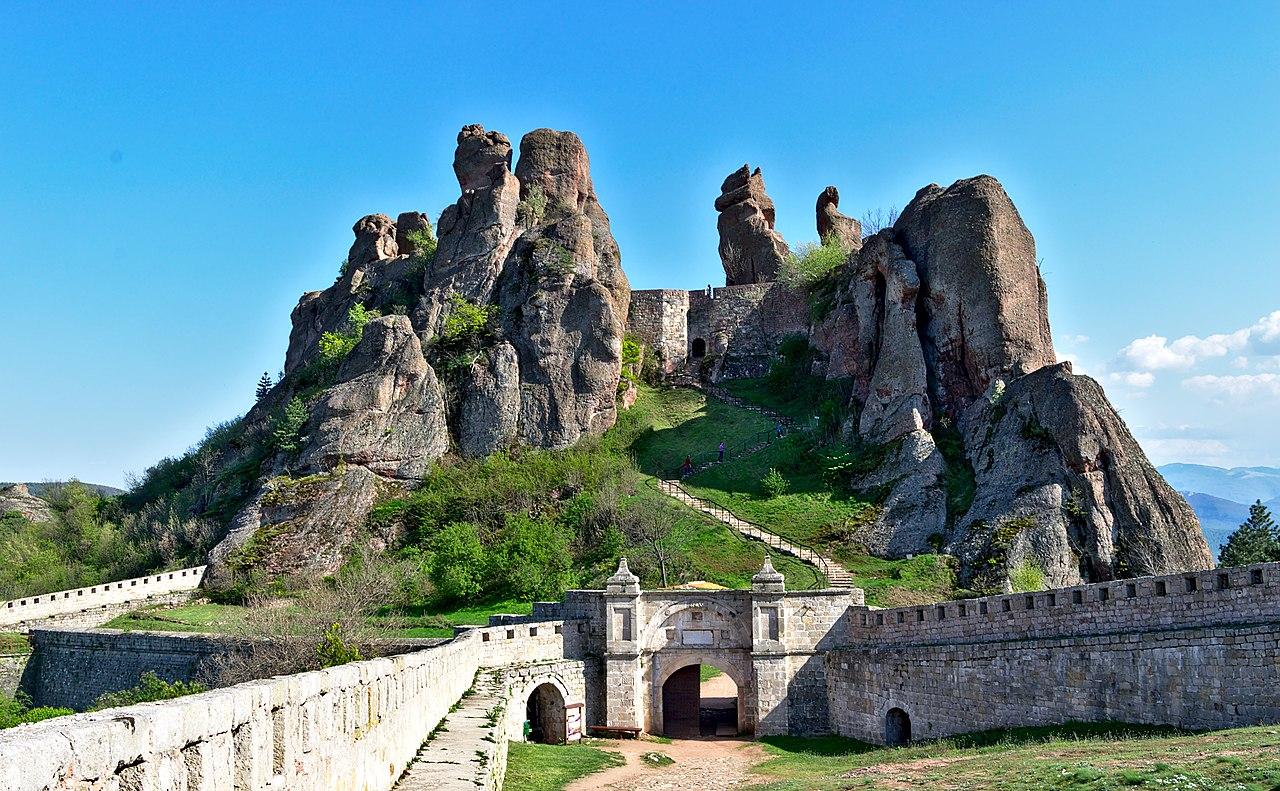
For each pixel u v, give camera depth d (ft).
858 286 277.03
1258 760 79.61
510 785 111.24
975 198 256.93
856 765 123.03
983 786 87.04
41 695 219.61
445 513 252.62
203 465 334.44
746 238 376.07
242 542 253.65
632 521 231.50
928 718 144.87
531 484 255.91
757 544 221.87
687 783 118.93
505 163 348.18
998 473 219.20
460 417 285.23
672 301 340.80
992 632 137.90
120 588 248.52
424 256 364.38
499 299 313.32
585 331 297.12
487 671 155.53
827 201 373.40
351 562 242.78
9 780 28.50
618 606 171.73
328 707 57.98
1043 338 258.37
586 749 145.48
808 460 257.75
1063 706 125.29
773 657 167.02
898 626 154.92
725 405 307.58
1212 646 109.40
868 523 223.71
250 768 45.70
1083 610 125.70
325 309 397.60
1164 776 78.28
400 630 197.26
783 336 334.85
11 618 235.81
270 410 338.95
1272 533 228.22
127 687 203.10
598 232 335.26
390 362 283.38
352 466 268.00
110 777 34.19
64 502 401.90
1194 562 200.85
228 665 170.91
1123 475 207.72
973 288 250.37
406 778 80.74
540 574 220.43
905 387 250.57
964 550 207.00
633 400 309.42
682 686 175.52
